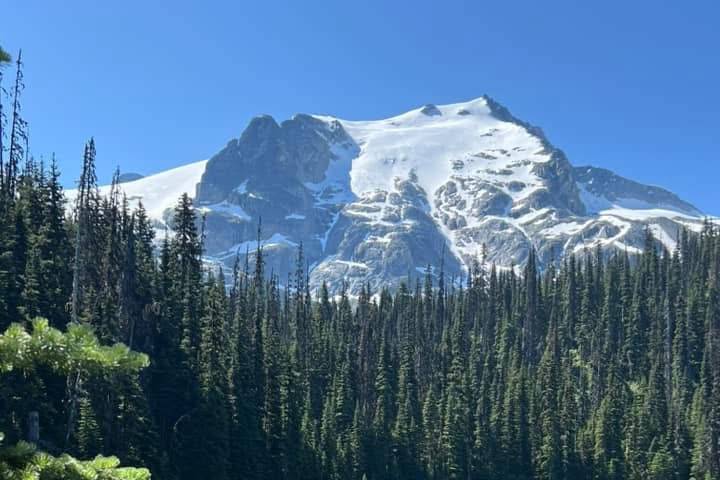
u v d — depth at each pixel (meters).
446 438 112.94
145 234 92.56
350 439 103.62
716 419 113.00
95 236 74.44
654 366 137.50
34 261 67.56
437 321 185.75
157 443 67.38
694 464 115.50
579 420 128.62
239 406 81.81
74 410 55.34
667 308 159.00
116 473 12.52
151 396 75.31
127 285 74.56
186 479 71.44
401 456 109.00
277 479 84.62
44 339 12.23
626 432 123.94
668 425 124.31
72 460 12.33
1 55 13.31
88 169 70.69
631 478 115.88
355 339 145.62
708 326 153.62
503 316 179.38
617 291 180.00
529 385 126.81
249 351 93.25
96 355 12.47
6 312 62.03
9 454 11.97
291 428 90.06
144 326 76.12
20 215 72.31
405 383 122.94
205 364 77.75
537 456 116.62
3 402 51.97
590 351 162.00
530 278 187.38
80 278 70.88
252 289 142.12
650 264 191.25
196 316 84.62
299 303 139.75
